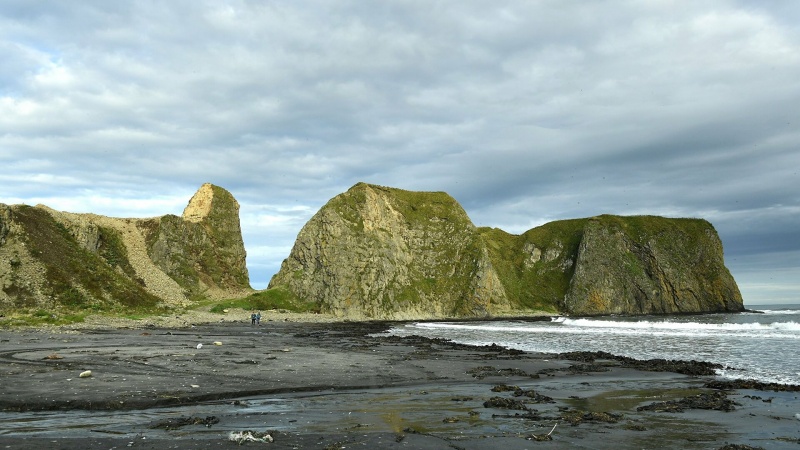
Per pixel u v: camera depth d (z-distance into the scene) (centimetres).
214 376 2084
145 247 9556
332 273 10375
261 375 2158
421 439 1209
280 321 7819
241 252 12050
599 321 8819
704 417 1509
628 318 10719
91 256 7044
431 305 11006
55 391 1672
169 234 10175
